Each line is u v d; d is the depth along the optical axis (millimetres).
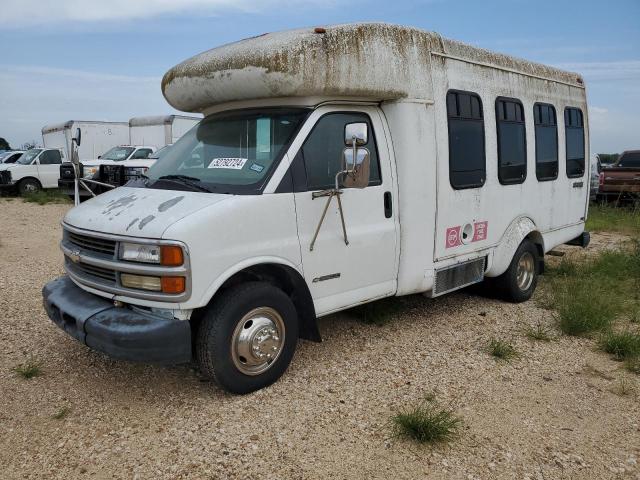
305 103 4477
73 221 4359
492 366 4883
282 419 3908
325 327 5727
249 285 4133
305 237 4340
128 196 4383
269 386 4371
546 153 7168
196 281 3715
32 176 19797
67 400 4152
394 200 5023
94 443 3598
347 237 4633
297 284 4352
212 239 3775
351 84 4492
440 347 5293
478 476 3338
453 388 4445
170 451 3518
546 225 7281
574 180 7902
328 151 4551
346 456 3500
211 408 4051
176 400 4168
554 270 8453
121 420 3883
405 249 5105
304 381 4492
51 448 3535
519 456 3545
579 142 8039
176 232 3646
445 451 3574
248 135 4578
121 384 4410
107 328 3791
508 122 6379
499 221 6320
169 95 5195
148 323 3770
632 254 8750
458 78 5586
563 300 6375
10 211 15008
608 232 12953
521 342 5480
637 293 7094
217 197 4012
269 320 4246
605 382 4625
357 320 5957
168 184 4406
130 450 3525
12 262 8508
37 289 6969
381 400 4211
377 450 3568
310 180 4387
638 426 3941
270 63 4199
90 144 23547
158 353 3740
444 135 5391
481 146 5945
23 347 5094
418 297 6961
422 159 5145
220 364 3998
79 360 4824
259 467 3375
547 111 7184
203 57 4746
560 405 4215
